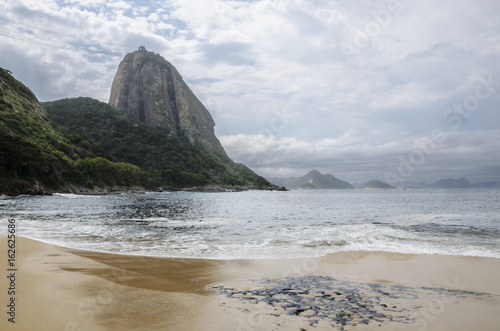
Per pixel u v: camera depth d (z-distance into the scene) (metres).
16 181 70.75
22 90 125.00
